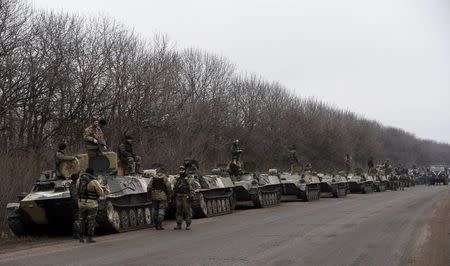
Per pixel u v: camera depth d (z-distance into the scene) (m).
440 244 12.63
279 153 60.34
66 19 32.09
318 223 17.69
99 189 13.89
